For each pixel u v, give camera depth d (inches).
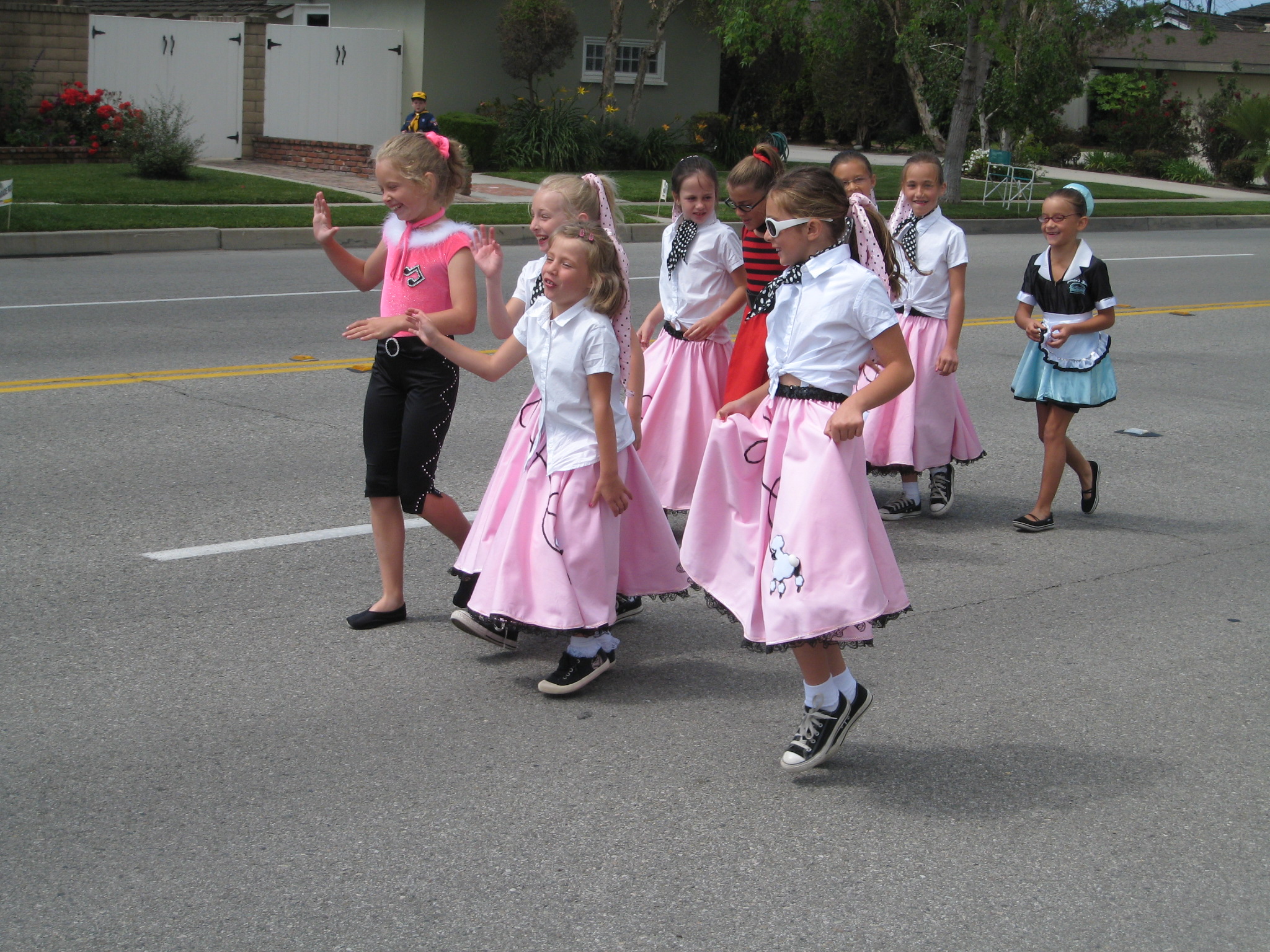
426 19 954.7
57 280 507.8
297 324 442.9
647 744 167.6
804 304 153.4
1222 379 428.1
